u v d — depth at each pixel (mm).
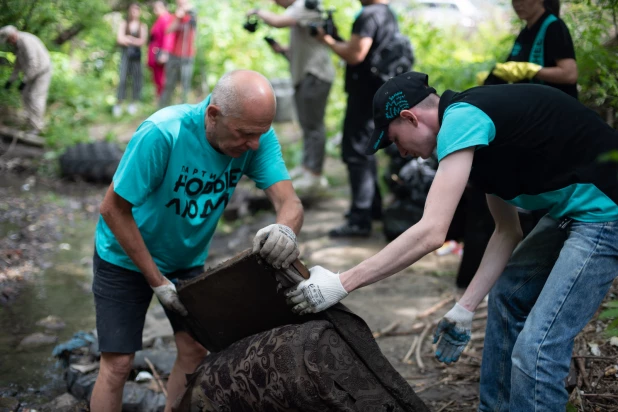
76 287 4977
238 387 2434
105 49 12391
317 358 2285
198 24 11883
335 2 9164
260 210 6809
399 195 5648
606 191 2322
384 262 2260
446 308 4484
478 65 5930
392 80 2461
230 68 11891
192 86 12516
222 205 2859
